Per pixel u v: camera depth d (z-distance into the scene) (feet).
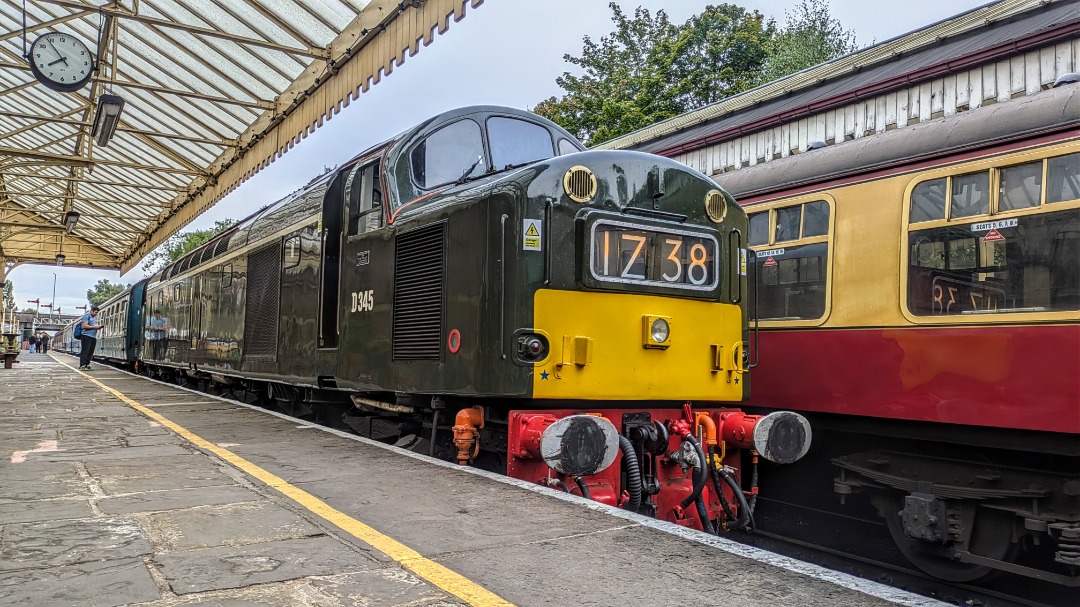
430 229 18.48
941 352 17.92
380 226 21.13
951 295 17.88
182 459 17.71
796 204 22.39
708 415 18.22
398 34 27.32
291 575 9.43
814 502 25.41
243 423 24.81
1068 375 15.33
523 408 17.10
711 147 42.70
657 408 17.95
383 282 20.33
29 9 36.06
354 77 30.81
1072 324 15.35
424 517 12.40
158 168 51.11
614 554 10.50
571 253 16.31
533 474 16.29
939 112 32.07
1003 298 16.75
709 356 18.08
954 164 18.16
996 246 17.04
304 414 30.86
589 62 109.60
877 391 19.40
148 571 9.50
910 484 19.16
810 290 21.66
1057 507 16.35
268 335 29.35
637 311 16.97
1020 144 16.87
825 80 40.40
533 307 15.74
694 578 9.52
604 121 90.58
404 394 20.10
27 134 58.39
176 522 11.88
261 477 15.60
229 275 35.96
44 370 63.16
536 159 21.89
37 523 11.73
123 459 17.70
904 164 19.40
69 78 31.76
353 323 21.85
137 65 39.27
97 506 12.92
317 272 24.52
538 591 9.01
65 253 98.73
